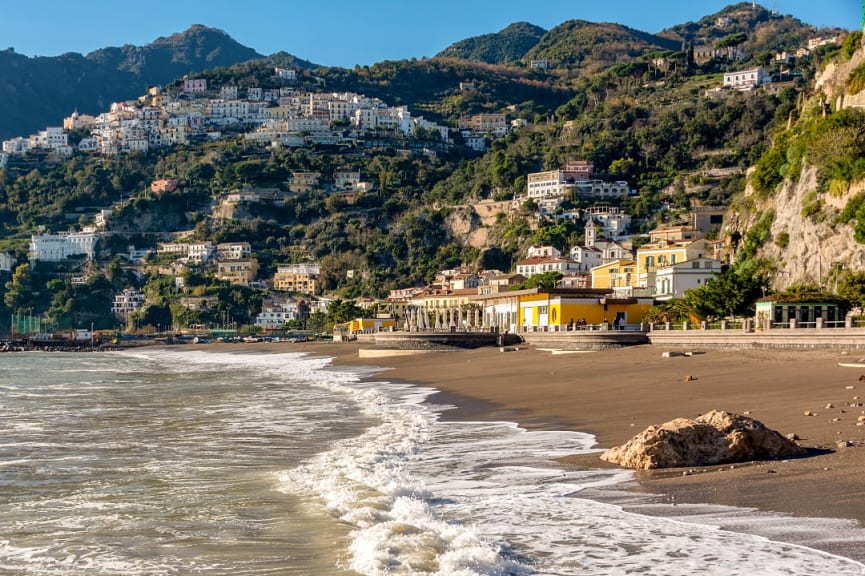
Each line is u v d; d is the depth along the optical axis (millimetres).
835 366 56438
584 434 40219
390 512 26641
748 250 133375
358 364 125875
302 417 54281
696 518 23625
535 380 71250
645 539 22188
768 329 78250
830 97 142250
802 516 22969
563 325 121188
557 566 20672
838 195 115688
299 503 28609
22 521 27422
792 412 39406
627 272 163125
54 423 53438
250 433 46719
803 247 119438
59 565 22812
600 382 64125
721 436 30406
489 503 27062
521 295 142375
